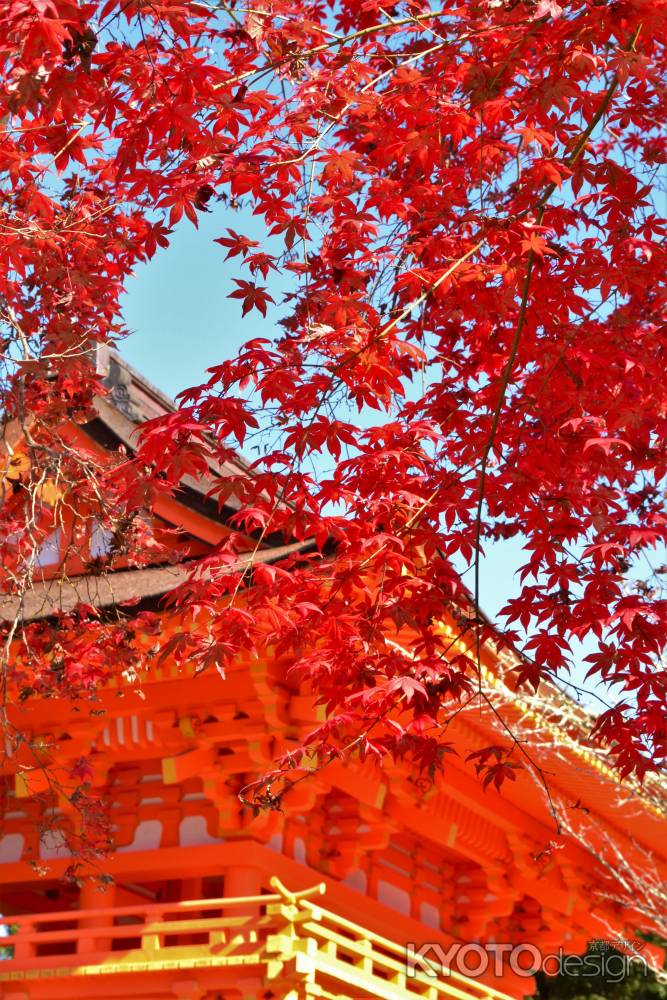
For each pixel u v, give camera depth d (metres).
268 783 7.13
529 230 6.55
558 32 6.27
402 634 9.40
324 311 6.60
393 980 11.92
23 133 7.16
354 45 7.72
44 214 7.61
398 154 7.17
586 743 12.55
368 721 7.25
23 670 10.39
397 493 7.05
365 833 12.27
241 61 6.68
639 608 6.45
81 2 5.80
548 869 15.27
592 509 7.19
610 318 7.03
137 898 14.15
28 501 9.79
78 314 8.83
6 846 12.48
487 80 6.71
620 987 26.39
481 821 13.91
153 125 6.25
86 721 11.54
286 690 10.91
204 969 10.44
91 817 10.41
